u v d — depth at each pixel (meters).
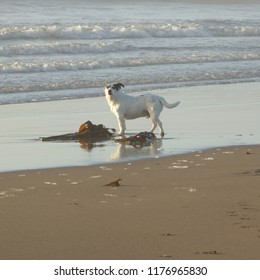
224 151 36.91
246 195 27.11
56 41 91.56
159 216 24.19
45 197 27.00
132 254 20.39
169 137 41.38
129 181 29.88
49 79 65.56
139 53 84.19
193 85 65.56
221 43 97.19
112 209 25.12
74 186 28.98
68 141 40.56
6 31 91.75
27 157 35.66
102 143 39.97
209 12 156.12
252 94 60.59
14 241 21.55
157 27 102.44
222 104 54.62
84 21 118.12
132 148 38.22
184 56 82.12
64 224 23.33
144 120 47.91
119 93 41.94
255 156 35.53
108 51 84.75
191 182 29.47
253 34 109.81
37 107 53.22
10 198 26.83
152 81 67.00
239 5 186.75
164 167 32.94
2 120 47.38
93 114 50.44
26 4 147.00
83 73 69.44
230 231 22.52
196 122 46.47
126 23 107.69
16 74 67.19
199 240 21.62
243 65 78.75
